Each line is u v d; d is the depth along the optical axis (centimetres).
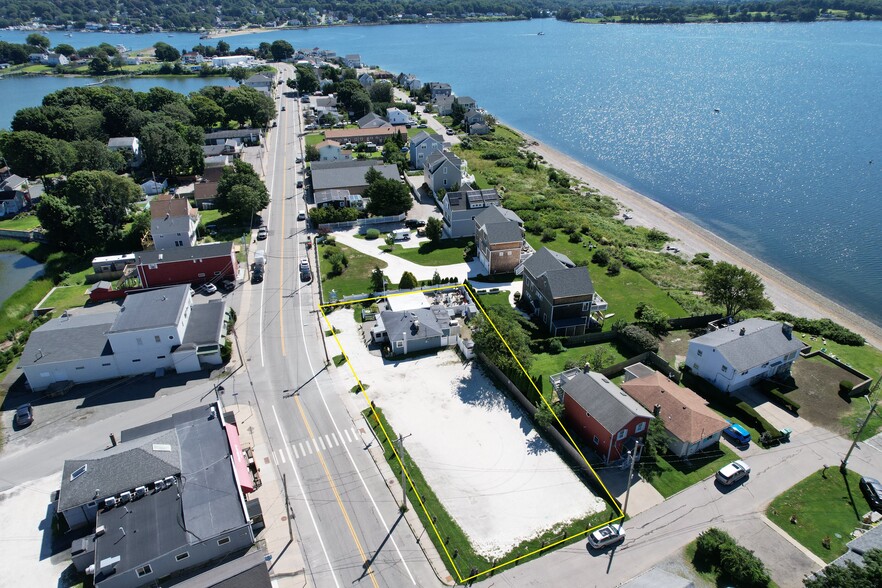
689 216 12100
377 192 10894
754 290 7431
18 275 9575
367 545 4694
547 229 10612
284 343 7394
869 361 7056
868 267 9938
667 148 16550
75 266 9781
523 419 6072
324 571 4488
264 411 6216
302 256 9744
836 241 10819
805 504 5031
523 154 15862
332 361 7038
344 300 8344
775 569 4447
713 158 15500
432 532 4806
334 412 6184
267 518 4941
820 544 4666
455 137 17200
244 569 4216
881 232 11094
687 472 5384
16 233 10806
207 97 18312
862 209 12062
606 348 7262
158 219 9788
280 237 10506
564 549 4653
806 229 11306
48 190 12550
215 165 13575
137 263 8475
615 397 5531
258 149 15838
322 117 18300
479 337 6706
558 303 7244
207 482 4912
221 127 18212
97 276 9288
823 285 9425
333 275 9062
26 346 6681
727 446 5688
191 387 6612
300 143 16512
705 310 7988
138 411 6250
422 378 6719
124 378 6812
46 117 14812
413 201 12181
